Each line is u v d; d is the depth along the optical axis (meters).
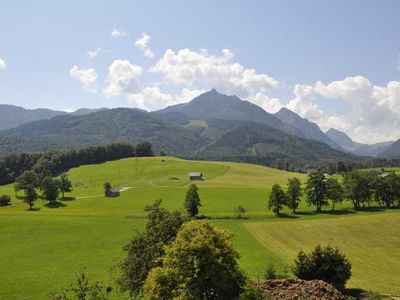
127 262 35.00
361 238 82.75
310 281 40.41
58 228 96.75
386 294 45.50
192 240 28.58
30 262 66.69
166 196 159.12
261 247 76.19
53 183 154.12
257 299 30.25
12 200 167.00
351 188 132.38
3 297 48.41
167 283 28.61
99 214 120.81
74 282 53.56
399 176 136.62
